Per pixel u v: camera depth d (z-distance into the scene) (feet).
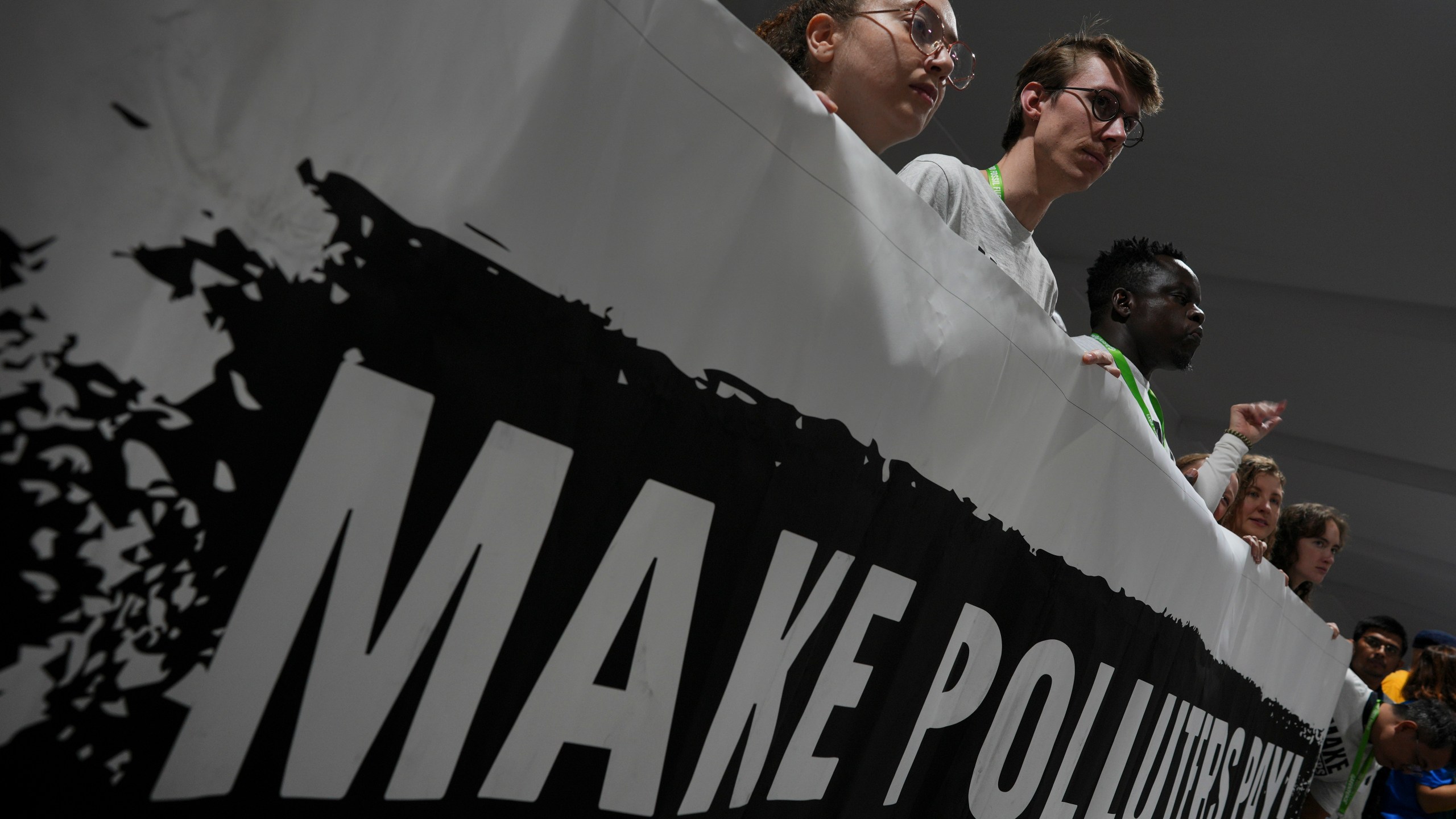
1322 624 8.29
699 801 2.75
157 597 1.59
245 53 1.64
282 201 1.70
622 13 2.26
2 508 1.40
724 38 2.52
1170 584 5.45
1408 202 19.69
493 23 2.01
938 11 4.16
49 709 1.47
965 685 3.86
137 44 1.52
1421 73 15.87
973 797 4.03
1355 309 25.21
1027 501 4.06
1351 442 32.65
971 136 21.80
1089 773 4.90
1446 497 32.76
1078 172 5.30
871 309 3.06
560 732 2.32
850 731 3.32
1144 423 4.81
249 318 1.67
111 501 1.52
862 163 2.98
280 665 1.77
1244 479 8.72
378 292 1.85
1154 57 18.33
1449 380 25.98
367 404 1.86
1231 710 6.79
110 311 1.51
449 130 1.95
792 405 2.84
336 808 1.89
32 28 1.42
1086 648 4.65
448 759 2.09
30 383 1.42
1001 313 3.66
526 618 2.21
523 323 2.12
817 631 3.07
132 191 1.52
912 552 3.42
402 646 1.97
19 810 1.45
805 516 2.93
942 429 3.45
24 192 1.41
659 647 2.54
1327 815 10.30
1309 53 16.57
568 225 2.19
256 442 1.70
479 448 2.06
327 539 1.82
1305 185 20.44
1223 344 29.40
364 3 1.79
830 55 4.26
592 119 2.21
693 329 2.53
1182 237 24.56
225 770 1.70
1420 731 9.77
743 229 2.62
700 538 2.61
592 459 2.31
